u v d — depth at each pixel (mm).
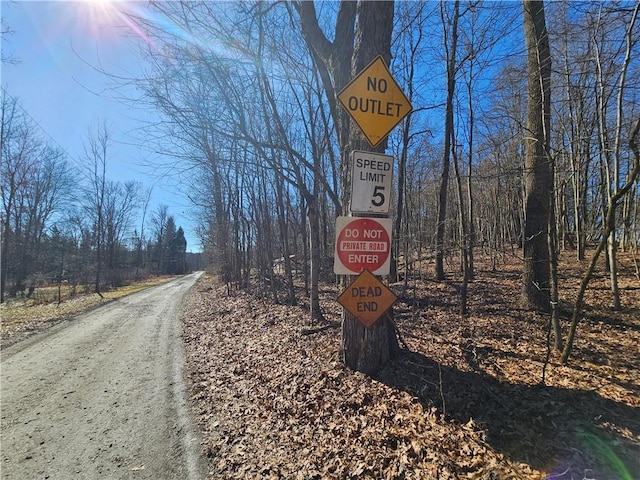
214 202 22500
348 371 4707
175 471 3373
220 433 4023
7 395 5582
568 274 11297
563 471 2820
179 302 19156
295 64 7609
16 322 12727
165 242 69375
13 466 3580
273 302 12992
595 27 5102
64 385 5977
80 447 3904
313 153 10055
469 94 9008
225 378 5832
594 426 3350
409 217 14141
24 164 27469
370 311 3127
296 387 4789
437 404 3783
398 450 3217
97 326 11898
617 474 2758
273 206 17188
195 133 6980
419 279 12859
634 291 8281
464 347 5574
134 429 4270
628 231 13680
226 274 21328
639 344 5270
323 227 17203
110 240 40062
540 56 6480
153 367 6836
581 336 5770
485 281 11773
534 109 6973
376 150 4191
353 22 5441
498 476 2797
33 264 31922
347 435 3562
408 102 3217
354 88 3070
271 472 3213
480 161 15883
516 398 3879
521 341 5770
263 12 6121
